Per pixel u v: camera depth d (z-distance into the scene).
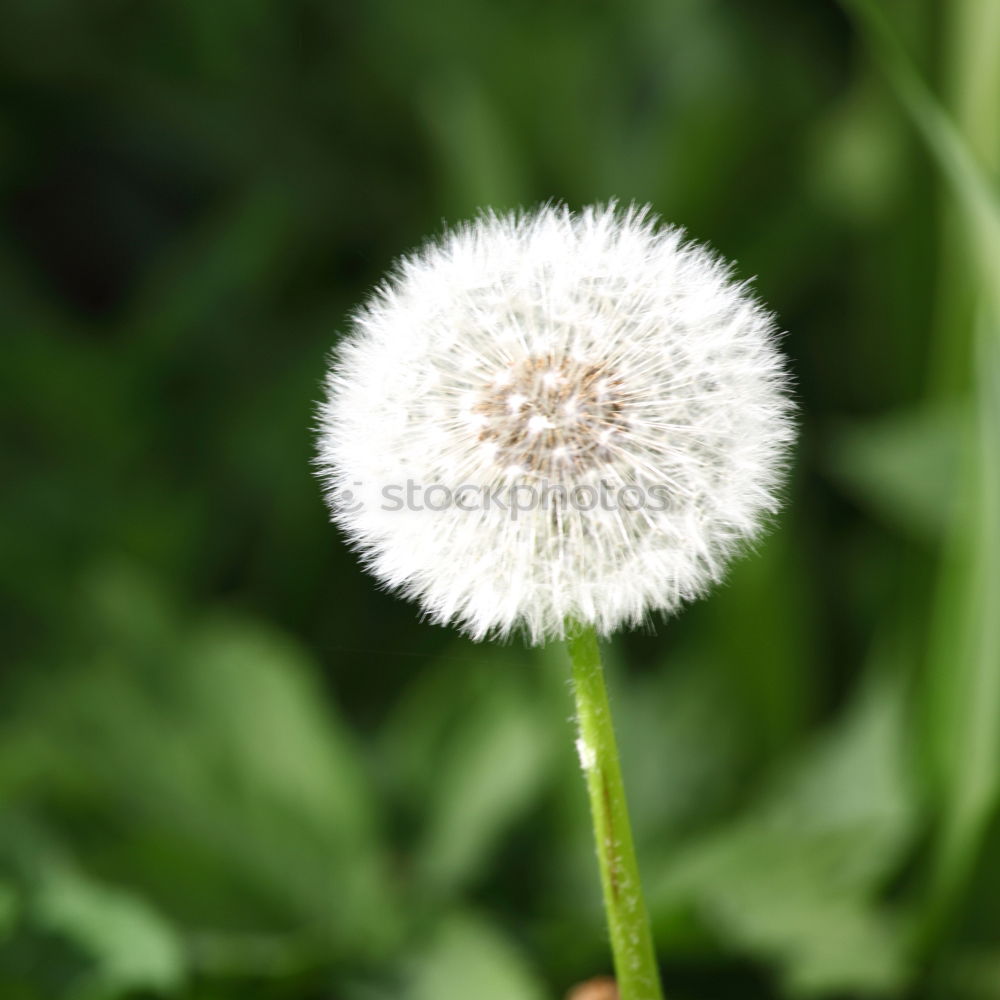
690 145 0.53
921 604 0.43
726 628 0.45
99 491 0.52
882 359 0.50
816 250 0.53
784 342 0.53
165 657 0.45
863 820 0.42
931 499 0.42
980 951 0.40
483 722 0.45
